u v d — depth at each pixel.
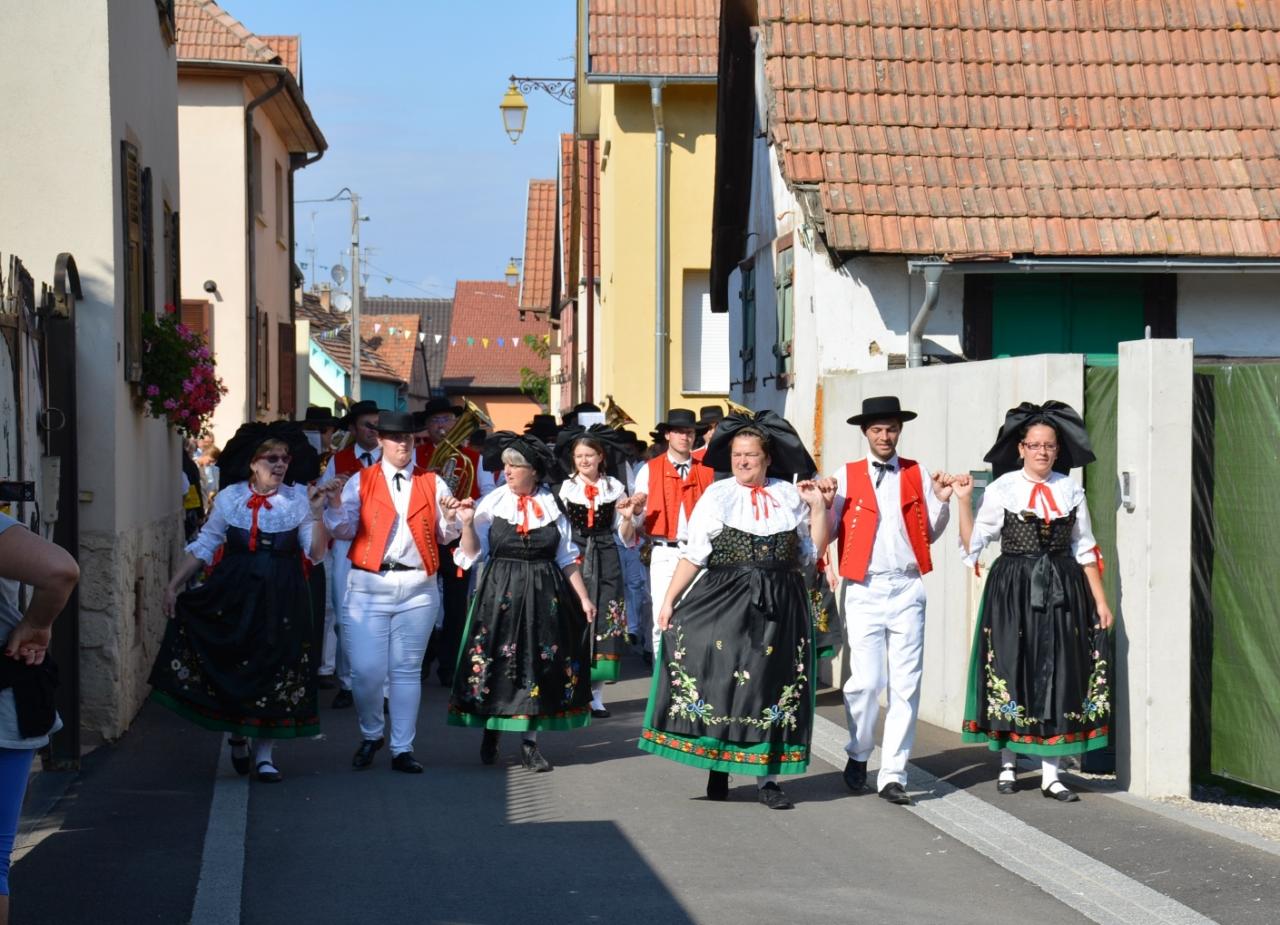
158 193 12.62
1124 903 6.33
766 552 8.10
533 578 9.19
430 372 74.88
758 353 17.34
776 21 14.68
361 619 9.21
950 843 7.40
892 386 11.82
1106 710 8.34
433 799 8.38
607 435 11.57
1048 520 8.25
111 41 10.16
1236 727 8.38
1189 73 14.77
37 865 6.90
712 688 8.05
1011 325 13.86
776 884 6.66
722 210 19.09
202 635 8.68
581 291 32.53
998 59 14.73
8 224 9.97
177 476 13.85
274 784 8.78
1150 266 13.27
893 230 13.29
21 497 6.50
